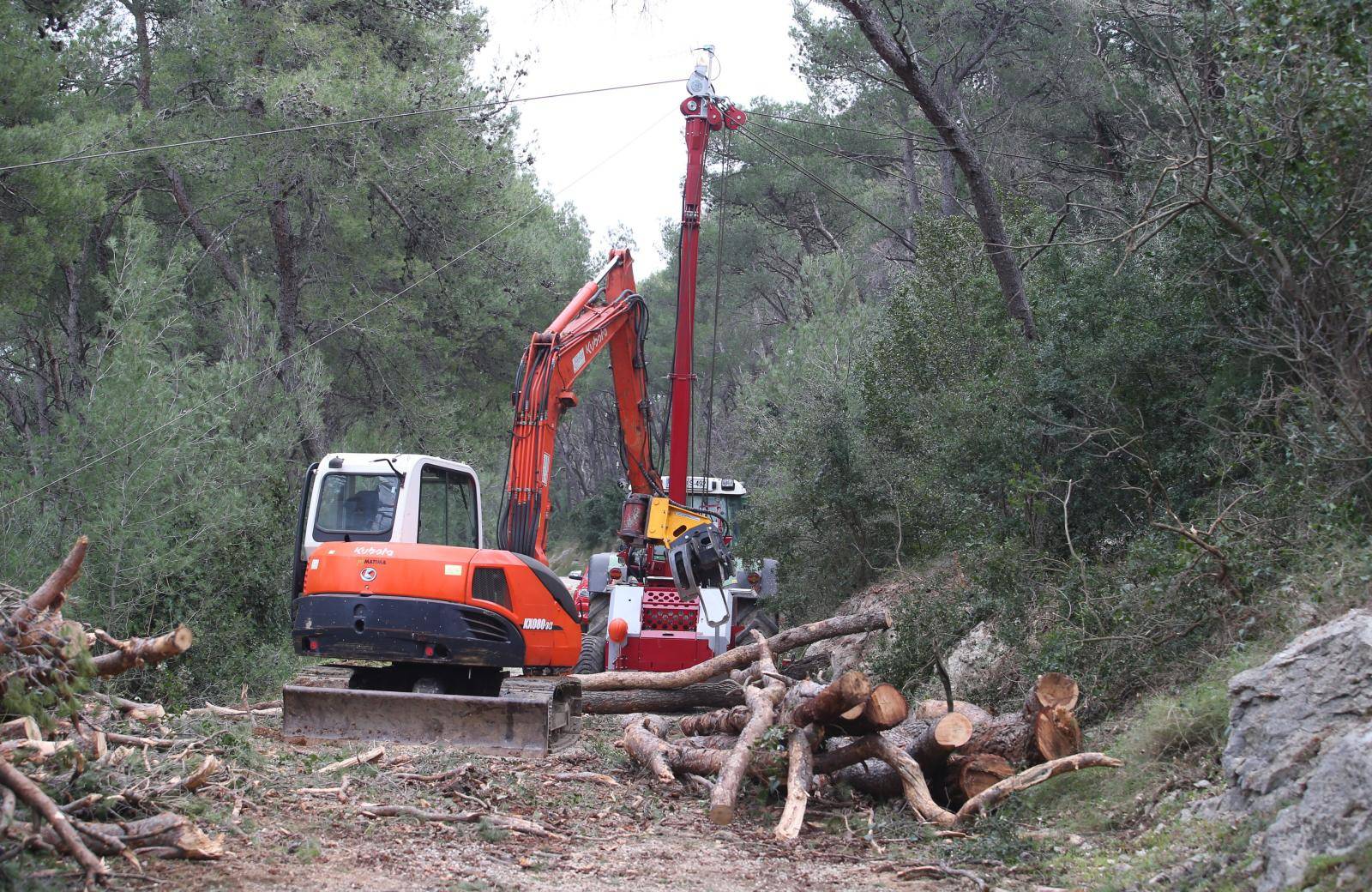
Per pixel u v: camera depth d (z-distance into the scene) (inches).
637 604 508.4
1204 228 402.0
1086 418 429.4
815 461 698.8
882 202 1220.5
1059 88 778.2
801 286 1071.6
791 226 1332.4
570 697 396.5
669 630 507.8
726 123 523.2
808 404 738.8
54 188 592.4
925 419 579.8
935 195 1022.4
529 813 284.4
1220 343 405.1
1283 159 348.5
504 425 1023.0
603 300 508.7
